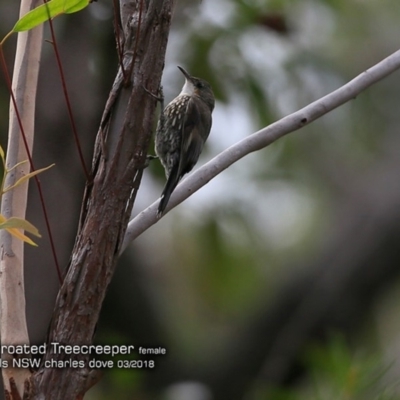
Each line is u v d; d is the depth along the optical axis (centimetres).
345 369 661
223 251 1207
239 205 1198
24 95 510
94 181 467
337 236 1387
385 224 1338
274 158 1289
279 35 1023
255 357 1310
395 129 1477
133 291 1283
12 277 477
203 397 1301
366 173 1529
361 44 1341
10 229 438
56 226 1023
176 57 1002
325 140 1345
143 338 1291
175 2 482
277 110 1044
